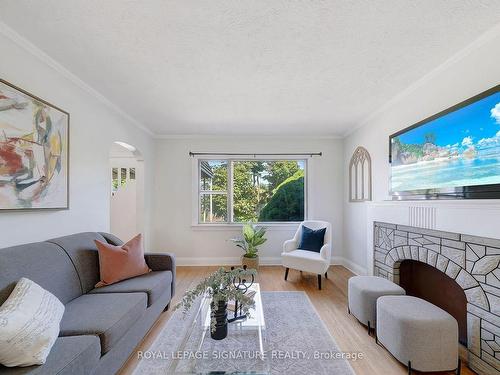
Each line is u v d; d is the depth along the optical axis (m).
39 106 1.86
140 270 2.36
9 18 1.53
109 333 1.43
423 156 2.26
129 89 2.54
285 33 1.67
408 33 1.67
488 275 1.59
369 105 2.96
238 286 1.99
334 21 1.55
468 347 1.72
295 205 4.52
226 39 1.74
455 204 1.80
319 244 3.55
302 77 2.28
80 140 2.39
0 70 1.60
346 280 3.52
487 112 1.65
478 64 1.75
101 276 2.12
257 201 4.51
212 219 4.45
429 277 2.33
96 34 1.69
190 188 4.34
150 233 4.20
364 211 3.56
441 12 1.47
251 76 2.27
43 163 1.90
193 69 2.15
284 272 3.90
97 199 2.67
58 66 2.06
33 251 1.67
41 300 1.32
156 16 1.51
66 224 2.21
